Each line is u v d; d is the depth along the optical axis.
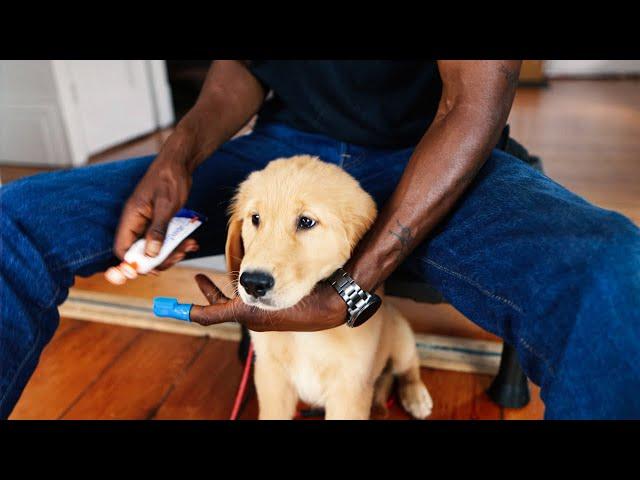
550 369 0.81
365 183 1.33
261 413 1.33
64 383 1.63
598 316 0.72
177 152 1.23
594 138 3.93
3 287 1.01
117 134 3.71
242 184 1.17
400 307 2.04
